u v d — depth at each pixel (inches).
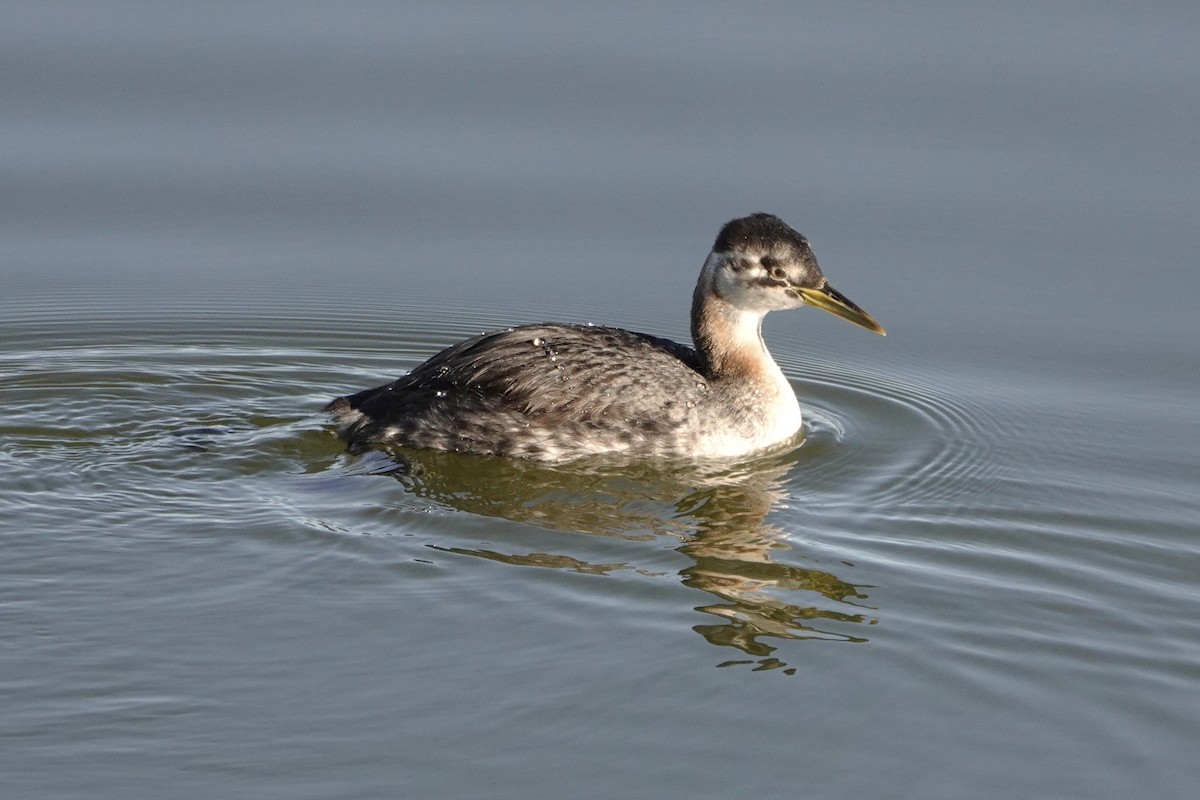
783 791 442.3
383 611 528.4
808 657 506.6
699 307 703.1
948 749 462.9
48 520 586.2
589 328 701.9
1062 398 744.3
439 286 861.8
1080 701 486.9
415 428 669.9
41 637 506.3
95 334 807.1
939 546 590.6
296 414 716.7
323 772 445.4
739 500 633.6
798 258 689.6
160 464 646.5
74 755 448.8
